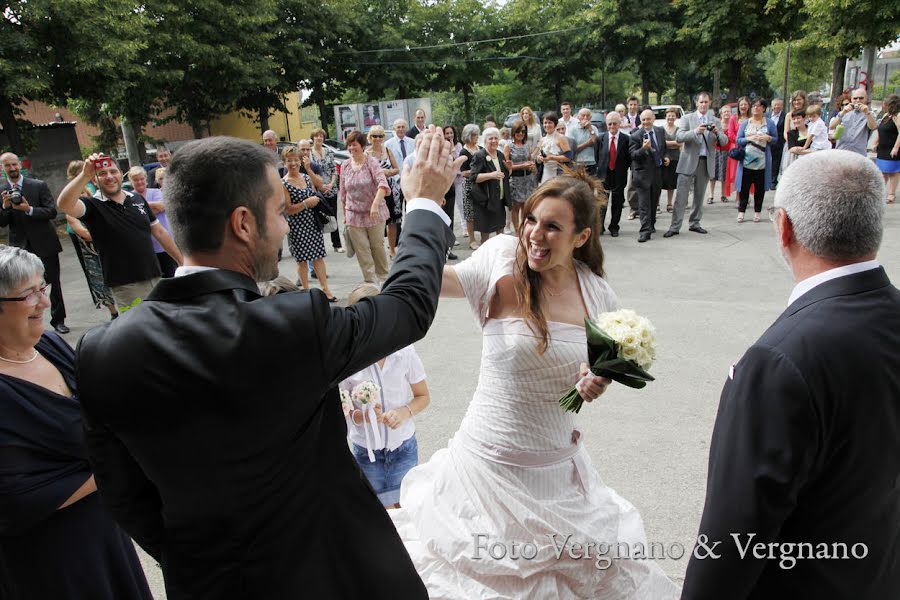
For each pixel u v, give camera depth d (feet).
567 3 110.42
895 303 4.91
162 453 3.94
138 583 7.81
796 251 5.22
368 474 10.65
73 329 23.29
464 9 110.42
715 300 22.06
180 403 3.85
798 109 35.09
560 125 30.71
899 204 34.99
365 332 4.24
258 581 4.21
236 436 3.94
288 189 23.35
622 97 143.74
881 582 5.07
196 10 68.80
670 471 12.30
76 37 47.91
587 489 8.43
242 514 4.11
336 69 102.63
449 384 16.74
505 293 8.03
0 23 44.24
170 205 4.12
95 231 18.88
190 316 3.97
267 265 4.40
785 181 5.24
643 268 26.37
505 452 8.08
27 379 6.80
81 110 73.31
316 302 4.11
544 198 7.51
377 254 25.21
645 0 87.51
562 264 7.97
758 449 4.74
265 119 91.09
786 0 64.23
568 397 7.38
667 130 36.32
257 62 74.95
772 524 4.76
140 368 3.87
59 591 6.96
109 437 4.07
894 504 5.02
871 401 4.66
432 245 4.87
